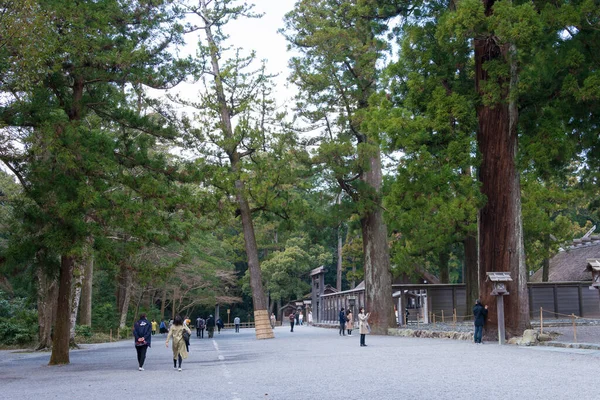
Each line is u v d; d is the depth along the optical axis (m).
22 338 36.84
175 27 21.91
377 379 12.12
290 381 12.42
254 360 19.16
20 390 13.01
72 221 18.97
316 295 65.31
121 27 21.91
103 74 21.02
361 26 29.27
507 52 21.20
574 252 45.31
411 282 49.53
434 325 36.69
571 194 34.47
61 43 19.11
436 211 33.81
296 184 37.31
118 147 21.58
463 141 21.77
